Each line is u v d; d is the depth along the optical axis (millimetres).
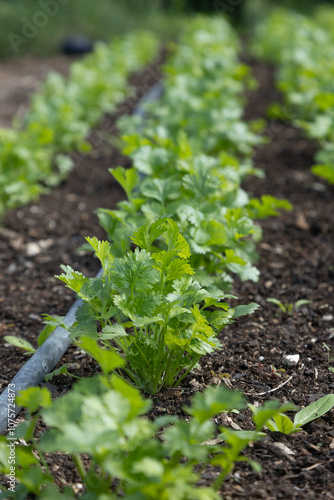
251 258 2971
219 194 3227
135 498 1559
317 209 4754
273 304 3373
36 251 4055
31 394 1719
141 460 1640
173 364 2439
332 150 5051
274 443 2186
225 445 2180
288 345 2930
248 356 2816
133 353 2400
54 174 5484
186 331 2279
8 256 3992
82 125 5969
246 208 3322
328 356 2834
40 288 3600
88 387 1714
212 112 5281
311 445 2176
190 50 8328
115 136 6465
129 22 13102
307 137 6430
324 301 3398
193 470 2041
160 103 7125
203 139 5008
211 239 2707
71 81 7445
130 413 1609
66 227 4430
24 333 3104
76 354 2828
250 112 7422
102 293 2281
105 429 1569
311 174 5492
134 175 2959
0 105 7773
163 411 2354
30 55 11375
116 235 2852
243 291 3518
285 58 8648
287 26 11398
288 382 2629
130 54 9430
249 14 14930
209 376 2623
